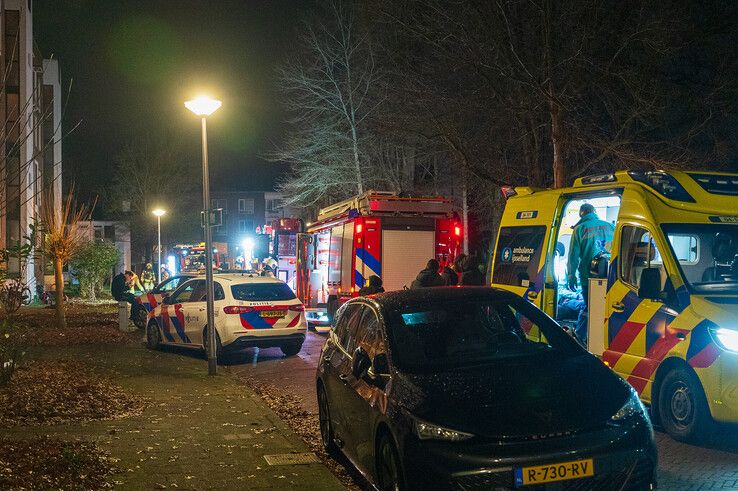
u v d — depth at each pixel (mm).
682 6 17172
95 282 38500
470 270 12562
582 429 5031
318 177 29953
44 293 33906
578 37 16953
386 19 19438
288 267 25688
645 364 7930
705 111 17750
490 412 5148
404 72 20812
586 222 9969
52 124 41812
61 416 8906
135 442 7742
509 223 11336
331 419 7418
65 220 21172
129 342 17969
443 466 4902
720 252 8188
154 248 56781
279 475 6621
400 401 5449
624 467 4957
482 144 19703
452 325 6508
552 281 10109
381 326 6414
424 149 23938
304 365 14398
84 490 5953
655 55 17016
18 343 11320
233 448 7570
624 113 17781
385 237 16109
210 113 13438
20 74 31984
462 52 17953
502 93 18406
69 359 14156
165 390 11195
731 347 6852
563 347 6352
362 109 28516
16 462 6512
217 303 14969
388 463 5586
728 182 8602
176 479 6457
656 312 7875
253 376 13398
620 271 8594
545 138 19547
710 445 7285
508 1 17000
